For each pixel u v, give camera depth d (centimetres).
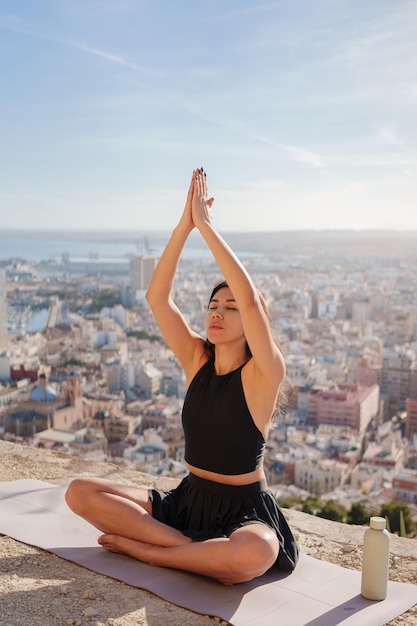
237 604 201
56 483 344
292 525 298
